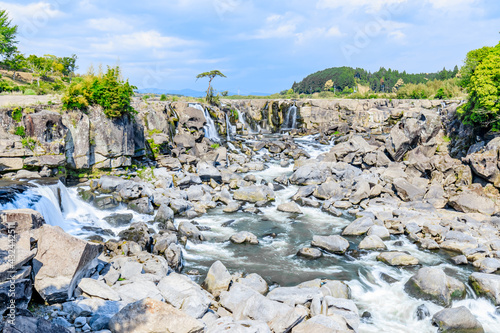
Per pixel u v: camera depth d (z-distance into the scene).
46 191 24.80
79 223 25.67
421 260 23.86
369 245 25.45
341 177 42.12
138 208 29.75
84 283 15.16
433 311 17.80
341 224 30.45
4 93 42.00
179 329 12.65
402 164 42.84
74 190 31.48
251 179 41.75
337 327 14.66
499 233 27.30
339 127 63.66
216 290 18.72
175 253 21.72
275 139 61.19
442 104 61.84
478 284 19.50
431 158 40.69
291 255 24.33
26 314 11.66
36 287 13.76
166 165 41.34
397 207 33.75
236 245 25.73
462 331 16.34
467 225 28.42
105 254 20.97
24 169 28.73
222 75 64.81
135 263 18.97
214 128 56.31
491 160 34.06
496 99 36.88
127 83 36.25
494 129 38.72
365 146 47.81
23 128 29.11
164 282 17.34
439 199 33.78
